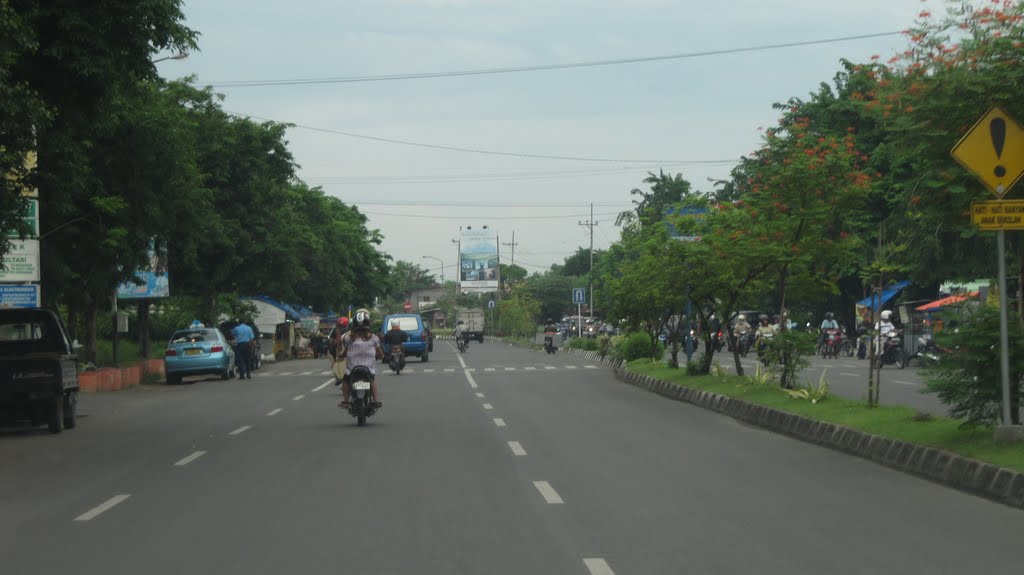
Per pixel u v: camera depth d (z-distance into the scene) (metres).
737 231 21.66
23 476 12.70
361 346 18.81
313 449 14.91
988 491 10.43
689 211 26.30
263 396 27.83
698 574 7.21
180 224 31.61
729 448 14.70
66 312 45.41
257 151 43.09
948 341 12.16
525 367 43.53
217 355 35.69
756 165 21.41
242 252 43.69
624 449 14.59
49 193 23.91
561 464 12.99
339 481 11.67
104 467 13.41
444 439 15.98
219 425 19.25
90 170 22.67
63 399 19.16
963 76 12.03
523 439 15.92
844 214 20.81
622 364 37.88
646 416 19.98
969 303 12.56
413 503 10.15
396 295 180.75
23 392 17.91
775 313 57.06
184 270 42.62
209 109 41.75
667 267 25.69
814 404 17.89
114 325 36.22
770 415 17.78
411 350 49.28
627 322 32.94
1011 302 13.04
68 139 18.00
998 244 11.79
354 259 82.81
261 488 11.25
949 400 12.28
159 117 26.25
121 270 29.66
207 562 7.68
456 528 8.88
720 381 24.36
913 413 15.30
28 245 24.92
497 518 9.33
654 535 8.56
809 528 8.84
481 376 36.06
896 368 37.41
